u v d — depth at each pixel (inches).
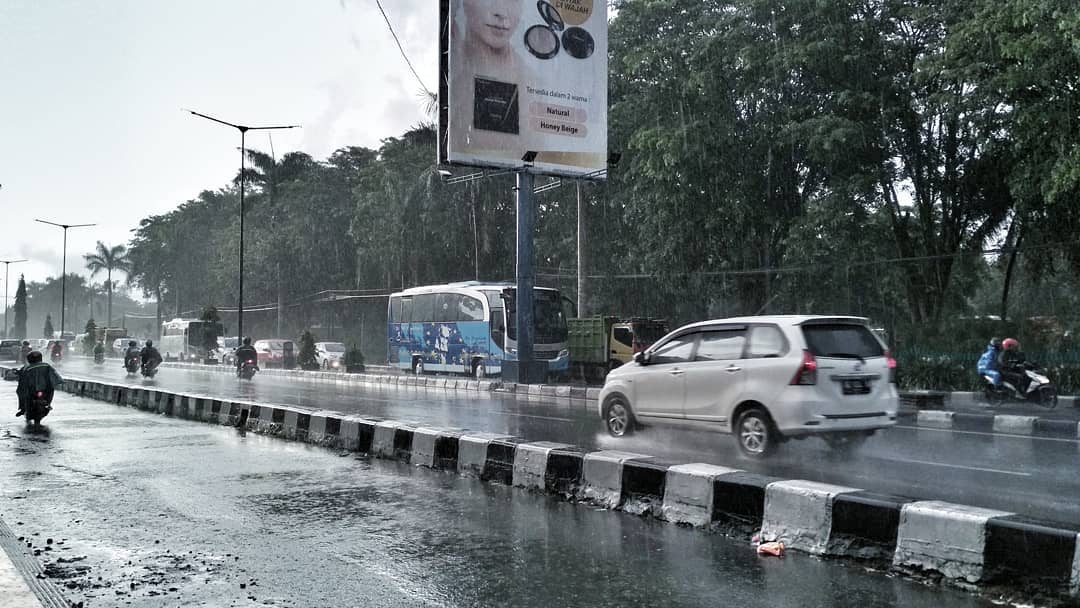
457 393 911.7
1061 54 661.3
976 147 855.7
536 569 206.8
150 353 1290.6
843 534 212.4
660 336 1055.0
